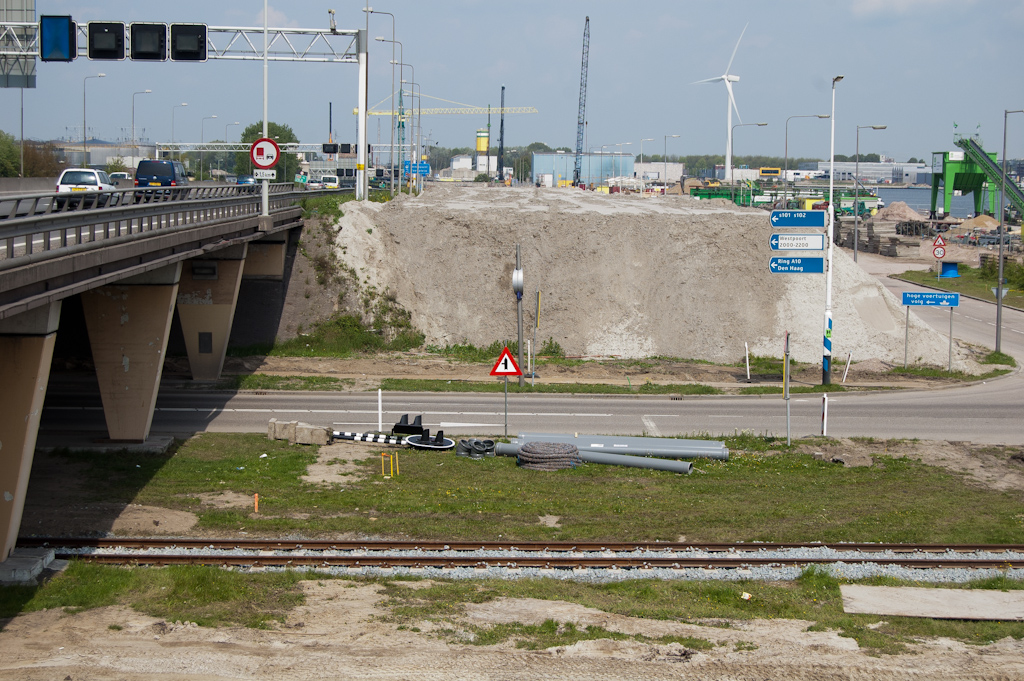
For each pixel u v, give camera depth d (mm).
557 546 17094
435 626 13195
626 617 13688
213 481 21000
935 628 13500
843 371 38094
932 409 31312
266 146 32938
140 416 23594
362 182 49500
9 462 14984
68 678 11203
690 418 29516
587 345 41219
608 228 44062
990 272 72375
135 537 17078
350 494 20328
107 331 23234
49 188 49312
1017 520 19203
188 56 31922
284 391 32344
